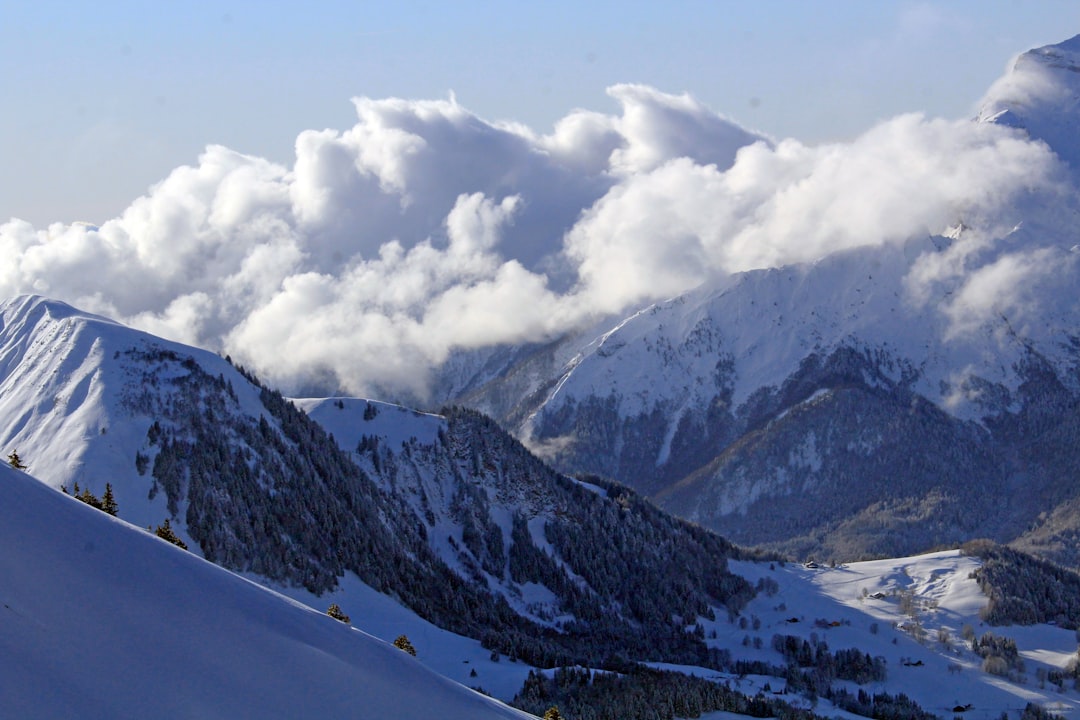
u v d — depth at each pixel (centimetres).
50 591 5256
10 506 5800
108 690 4775
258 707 5319
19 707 4322
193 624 5722
